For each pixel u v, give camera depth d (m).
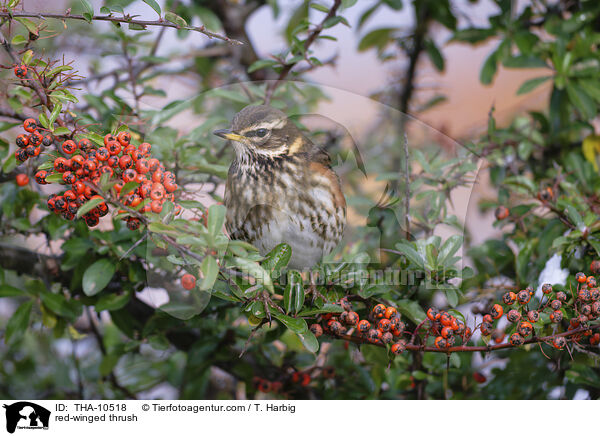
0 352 4.10
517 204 3.68
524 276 3.19
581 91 3.63
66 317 3.24
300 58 2.88
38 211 3.52
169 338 3.56
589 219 2.82
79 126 2.33
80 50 3.46
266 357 3.50
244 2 4.91
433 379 3.36
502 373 3.48
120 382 4.09
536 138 4.09
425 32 4.56
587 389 3.27
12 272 4.04
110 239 2.98
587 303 2.38
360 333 2.57
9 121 3.24
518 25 4.06
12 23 2.44
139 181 2.04
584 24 3.88
